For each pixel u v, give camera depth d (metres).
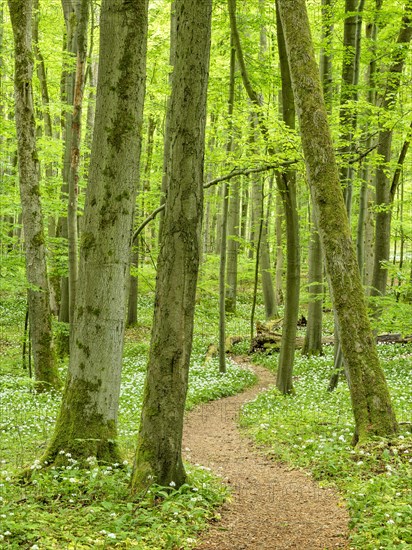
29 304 13.60
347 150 12.66
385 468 6.54
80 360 6.90
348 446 7.62
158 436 5.91
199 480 6.57
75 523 4.95
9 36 20.61
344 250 7.70
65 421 6.85
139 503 5.39
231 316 29.14
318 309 19.39
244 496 6.58
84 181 19.72
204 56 5.71
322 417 10.46
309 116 7.85
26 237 13.39
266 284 25.31
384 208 14.80
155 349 5.94
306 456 8.05
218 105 18.03
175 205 5.78
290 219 13.51
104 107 6.75
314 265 19.08
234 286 29.41
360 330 7.66
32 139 13.05
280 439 9.32
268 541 5.07
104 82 6.72
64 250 18.47
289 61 8.07
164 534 4.84
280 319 23.84
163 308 5.88
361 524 5.01
